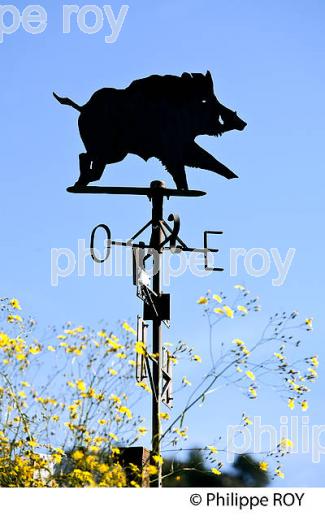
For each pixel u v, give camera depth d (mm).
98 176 10086
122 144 10109
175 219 9297
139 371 8039
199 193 9711
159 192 9648
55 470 7602
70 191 9805
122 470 7566
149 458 7762
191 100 10102
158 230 9516
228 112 10125
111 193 9766
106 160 10094
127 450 7770
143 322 8602
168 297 9227
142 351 7969
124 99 10133
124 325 8086
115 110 10125
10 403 7695
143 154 10125
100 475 7492
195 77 10156
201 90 10125
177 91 10117
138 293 8820
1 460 7508
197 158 10031
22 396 7738
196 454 7926
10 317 8242
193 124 10086
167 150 9977
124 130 10102
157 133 10008
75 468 7367
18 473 7492
